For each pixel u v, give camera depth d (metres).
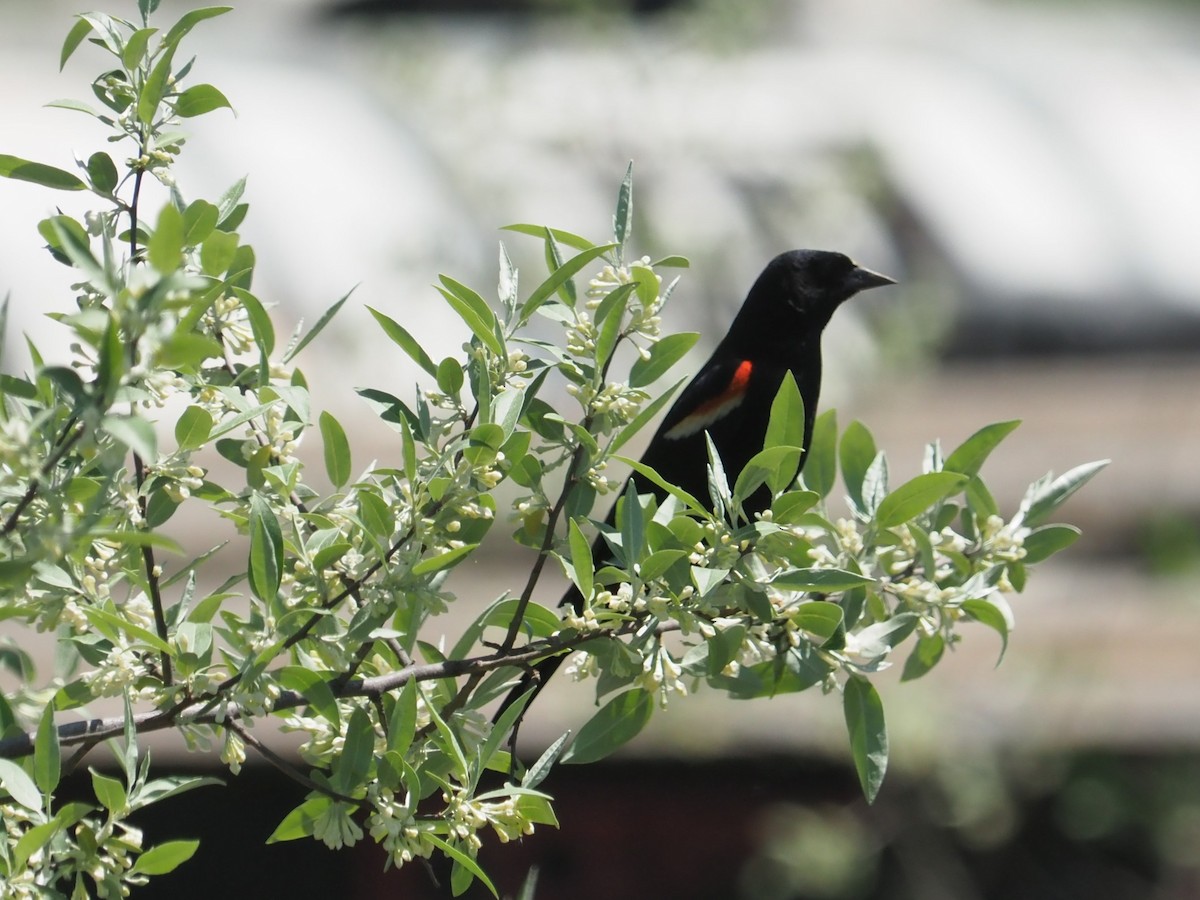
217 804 10.99
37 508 4.01
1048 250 22.89
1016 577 5.05
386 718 4.49
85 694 4.34
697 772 11.52
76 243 3.25
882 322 17.08
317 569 4.27
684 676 4.77
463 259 16.36
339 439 4.77
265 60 23.72
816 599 5.16
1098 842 13.27
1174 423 17.66
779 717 11.45
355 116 21.14
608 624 4.49
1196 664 12.88
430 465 4.52
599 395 4.62
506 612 4.72
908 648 12.86
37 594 4.23
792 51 28.72
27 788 3.73
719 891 11.95
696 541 4.45
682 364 15.01
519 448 4.36
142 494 4.25
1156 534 15.11
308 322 16.78
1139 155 25.33
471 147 16.77
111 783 4.00
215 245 4.28
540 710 10.97
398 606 4.30
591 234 16.62
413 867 11.45
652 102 17.14
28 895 3.75
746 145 18.91
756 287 7.80
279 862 11.14
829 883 12.07
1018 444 16.83
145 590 4.46
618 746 4.71
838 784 12.38
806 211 17.66
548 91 17.47
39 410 4.02
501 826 4.18
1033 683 12.56
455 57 17.72
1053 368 21.39
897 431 16.94
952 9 36.88
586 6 17.39
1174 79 28.56
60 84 19.39
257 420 4.86
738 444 7.64
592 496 4.71
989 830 12.73
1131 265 23.14
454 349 15.84
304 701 4.39
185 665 4.20
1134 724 12.24
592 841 11.83
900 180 22.80
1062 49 30.72
